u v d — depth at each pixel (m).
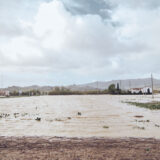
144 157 6.48
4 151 7.31
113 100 40.25
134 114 18.94
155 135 10.30
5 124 14.27
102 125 13.48
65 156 6.65
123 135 10.42
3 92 83.56
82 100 42.03
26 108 26.03
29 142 8.76
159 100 36.28
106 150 7.32
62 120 15.90
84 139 9.38
